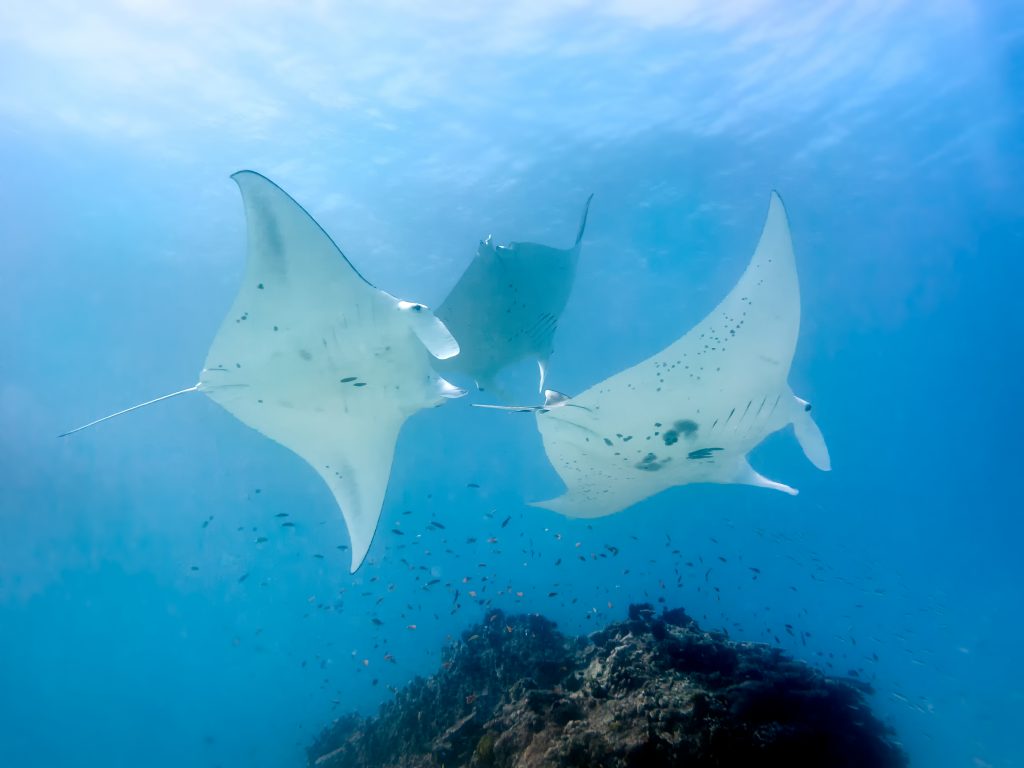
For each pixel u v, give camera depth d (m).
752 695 4.55
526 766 4.27
